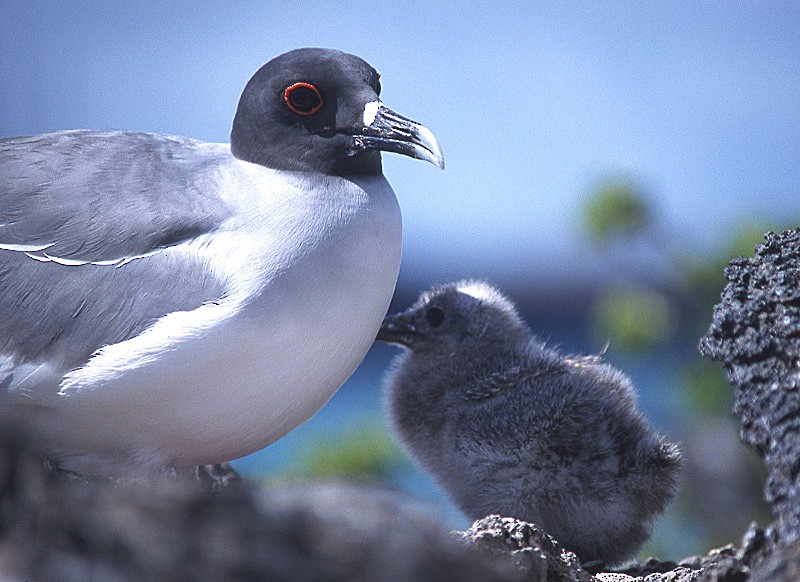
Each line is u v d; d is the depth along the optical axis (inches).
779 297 352.5
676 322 571.2
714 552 464.1
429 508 312.7
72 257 418.3
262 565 269.7
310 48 452.1
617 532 486.6
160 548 268.7
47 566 264.5
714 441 571.8
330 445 543.2
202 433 419.2
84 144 446.9
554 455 483.8
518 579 327.6
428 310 546.0
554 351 550.6
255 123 439.5
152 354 396.2
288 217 417.4
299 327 407.5
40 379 408.5
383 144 433.1
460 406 518.6
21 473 291.0
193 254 410.9
